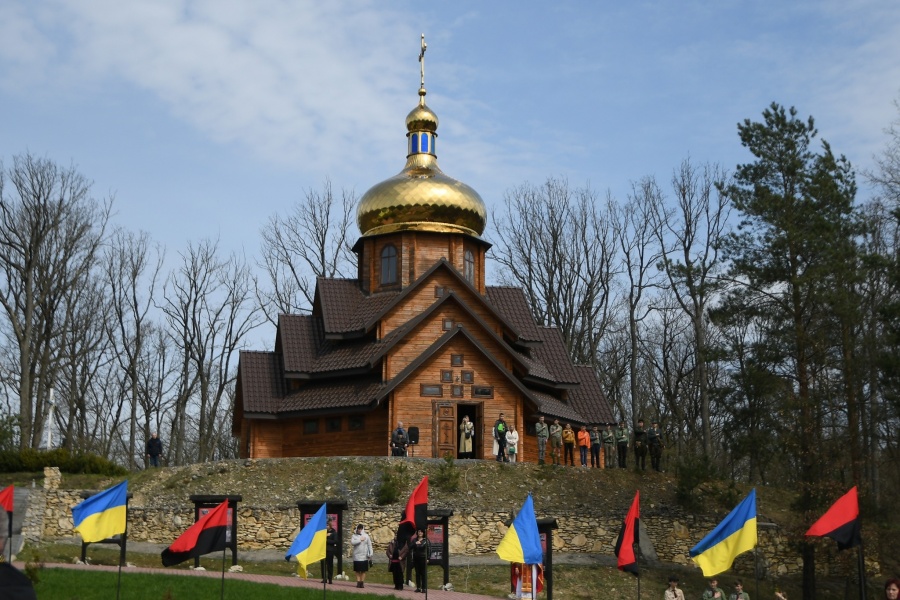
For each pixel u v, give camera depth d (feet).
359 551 111.04
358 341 188.03
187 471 154.92
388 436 172.04
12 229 205.67
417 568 110.73
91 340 231.50
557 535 145.79
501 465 158.71
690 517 150.71
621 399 268.00
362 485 150.20
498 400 176.04
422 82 209.87
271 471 154.61
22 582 37.70
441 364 175.63
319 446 180.65
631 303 242.37
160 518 139.74
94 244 216.95
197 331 244.22
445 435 173.27
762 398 147.33
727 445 152.56
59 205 208.74
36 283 208.85
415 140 205.46
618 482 160.66
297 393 185.57
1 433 173.27
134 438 231.50
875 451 169.37
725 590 139.23
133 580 97.81
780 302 151.74
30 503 137.90
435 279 187.32
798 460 148.66
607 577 136.15
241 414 206.08
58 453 161.27
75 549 128.98
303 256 255.50
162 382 255.29
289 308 253.24
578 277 245.24
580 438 174.91
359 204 200.54
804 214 150.92
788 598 143.54
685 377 260.21
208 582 99.55
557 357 199.72
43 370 209.46
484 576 129.59
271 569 125.08
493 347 180.86
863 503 141.28
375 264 195.52
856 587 148.46
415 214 193.77
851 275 146.20
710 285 157.89
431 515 117.39
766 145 155.33
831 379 154.51
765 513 160.04
